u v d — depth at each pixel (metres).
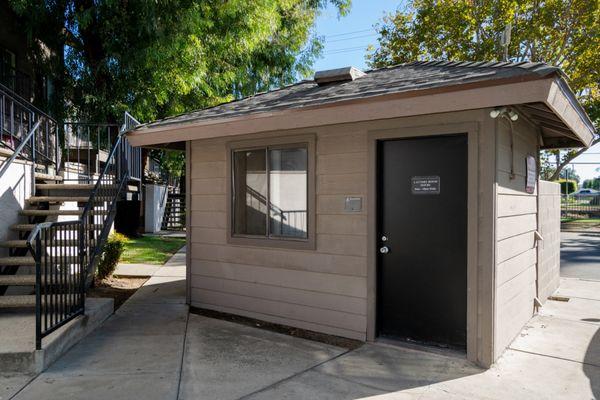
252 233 5.87
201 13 11.03
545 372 4.02
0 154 5.76
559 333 5.10
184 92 11.52
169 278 8.41
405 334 4.75
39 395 3.48
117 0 9.92
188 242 6.54
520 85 3.52
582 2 13.75
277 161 5.58
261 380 3.83
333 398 3.50
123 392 3.55
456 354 4.36
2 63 10.01
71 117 11.59
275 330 5.32
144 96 11.25
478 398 3.52
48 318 4.73
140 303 6.53
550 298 6.84
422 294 4.62
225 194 6.08
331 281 5.12
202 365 4.16
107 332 5.14
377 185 4.80
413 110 4.05
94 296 6.98
